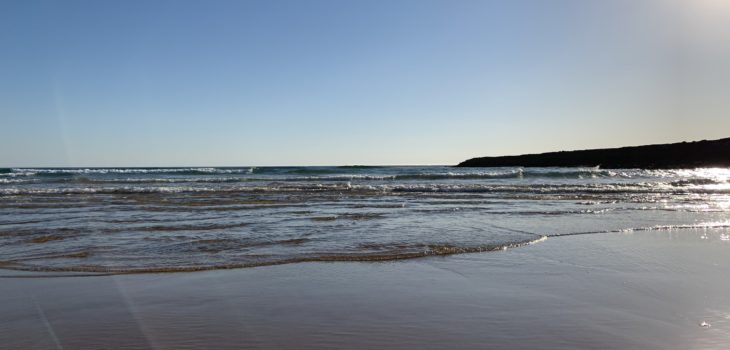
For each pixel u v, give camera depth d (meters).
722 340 3.50
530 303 4.51
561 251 7.28
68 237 8.42
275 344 3.46
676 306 4.39
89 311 4.27
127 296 4.78
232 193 20.20
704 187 22.77
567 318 4.04
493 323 3.92
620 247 7.64
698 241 8.25
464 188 21.84
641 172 50.59
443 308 4.35
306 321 3.98
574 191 20.94
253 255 6.86
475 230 9.37
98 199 17.12
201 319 4.04
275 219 11.12
